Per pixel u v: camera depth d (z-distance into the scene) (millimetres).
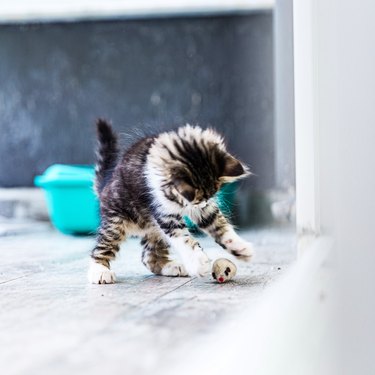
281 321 669
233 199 1590
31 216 1900
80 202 1618
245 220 1821
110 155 1104
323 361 787
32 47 1979
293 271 816
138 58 1951
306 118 943
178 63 1938
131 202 1014
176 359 583
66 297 835
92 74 1972
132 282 941
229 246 974
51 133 2004
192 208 959
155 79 1951
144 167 987
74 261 1174
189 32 1926
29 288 903
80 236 1623
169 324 687
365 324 885
